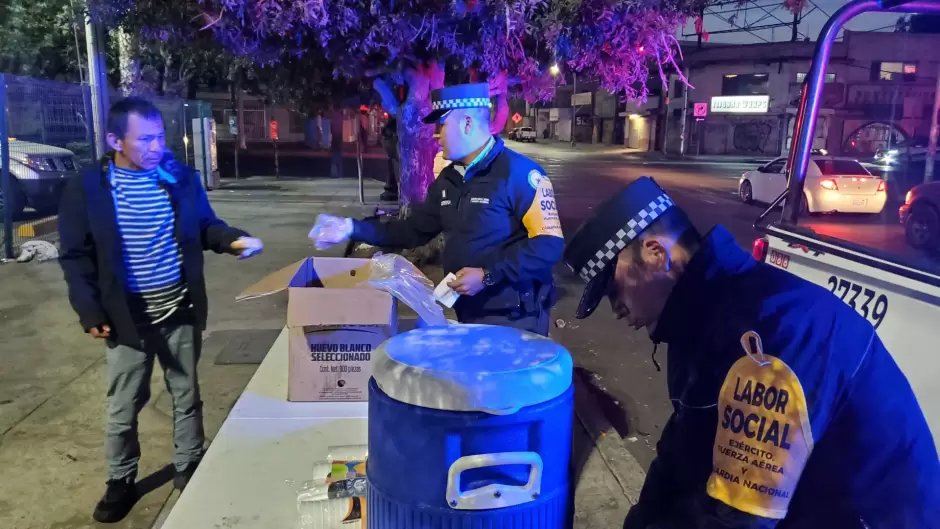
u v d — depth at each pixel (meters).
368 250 8.45
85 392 4.54
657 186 1.45
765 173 15.20
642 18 4.75
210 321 6.11
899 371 1.37
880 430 1.32
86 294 2.83
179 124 15.79
